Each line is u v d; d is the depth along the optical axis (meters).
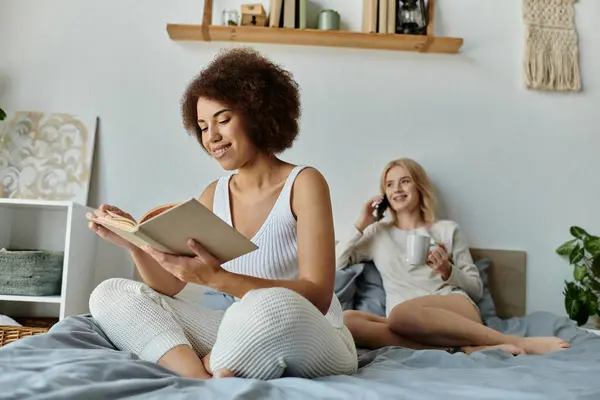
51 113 2.76
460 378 1.09
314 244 1.22
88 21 2.81
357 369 1.26
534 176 2.83
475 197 2.81
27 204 2.35
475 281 2.39
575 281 2.78
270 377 1.04
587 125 2.87
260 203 1.35
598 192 2.84
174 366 1.14
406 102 2.84
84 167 2.71
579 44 2.90
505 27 2.89
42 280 2.30
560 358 1.49
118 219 1.19
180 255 1.09
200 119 1.31
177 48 2.81
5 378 0.88
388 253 2.49
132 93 2.79
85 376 0.91
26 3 2.80
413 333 1.95
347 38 2.72
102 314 1.27
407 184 2.56
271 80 1.33
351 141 2.81
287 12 2.72
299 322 1.03
